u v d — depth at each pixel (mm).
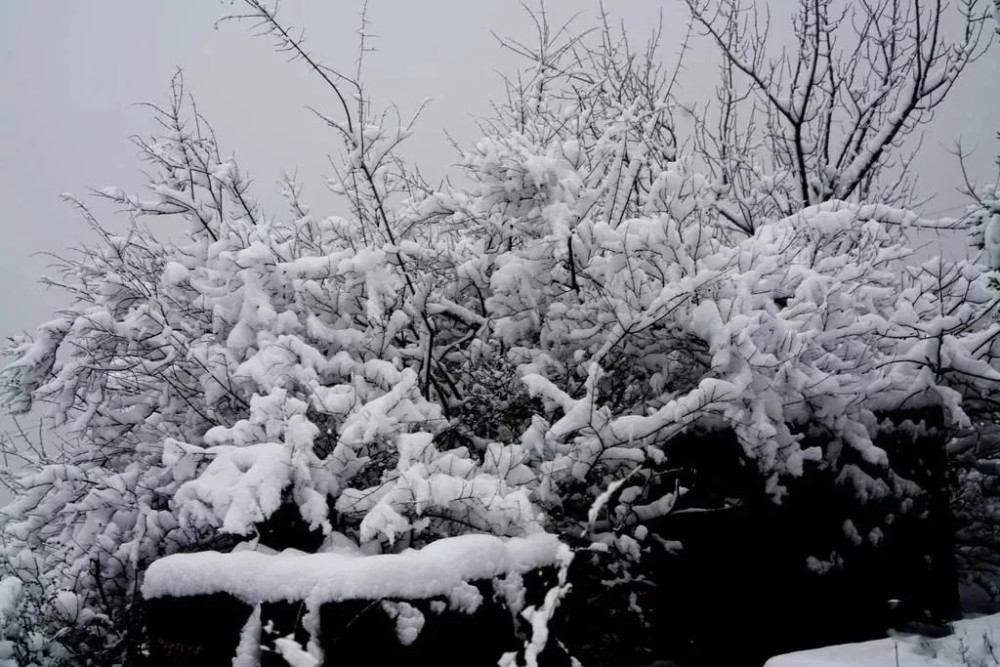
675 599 5289
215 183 7172
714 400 5055
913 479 5676
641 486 5395
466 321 6457
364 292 6289
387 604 3689
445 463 4898
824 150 11938
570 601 5012
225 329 6195
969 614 6031
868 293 6188
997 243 5160
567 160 6262
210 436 5027
